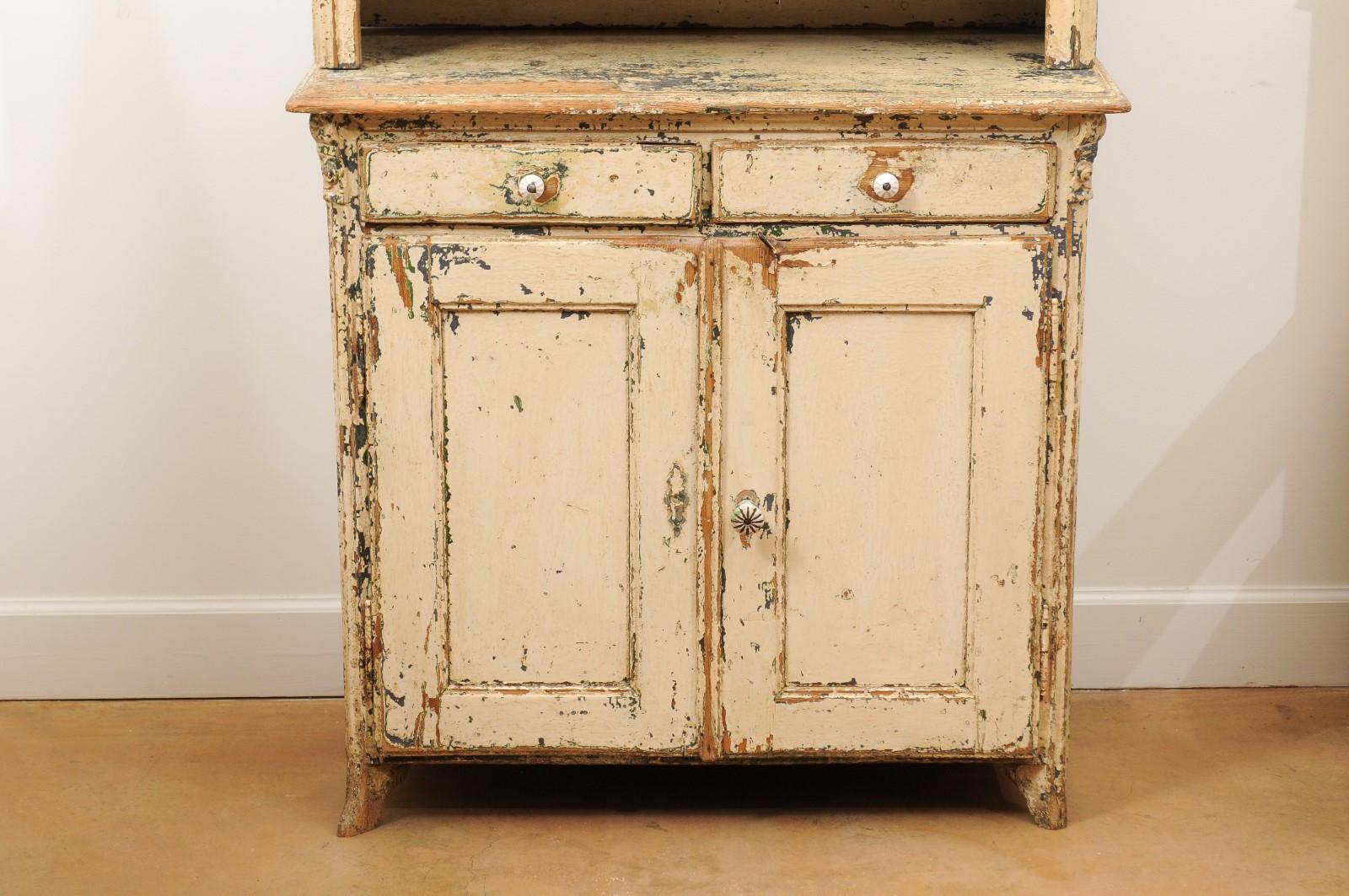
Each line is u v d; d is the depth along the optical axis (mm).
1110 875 1945
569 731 2016
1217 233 2410
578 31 2295
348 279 1897
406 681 2004
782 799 2170
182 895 1903
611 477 1951
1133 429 2479
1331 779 2209
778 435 1934
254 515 2475
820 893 1907
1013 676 2000
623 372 1922
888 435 1938
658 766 2293
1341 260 2416
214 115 2336
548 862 1986
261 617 2492
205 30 2311
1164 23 2342
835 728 2012
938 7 2299
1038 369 1911
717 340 1905
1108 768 2250
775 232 1887
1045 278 1886
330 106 1816
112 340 2404
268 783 2217
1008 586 1974
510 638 1996
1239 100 2367
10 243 2363
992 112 1826
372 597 1985
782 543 1966
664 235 1887
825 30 2307
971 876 1946
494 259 1881
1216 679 2545
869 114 1830
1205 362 2453
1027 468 1941
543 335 1911
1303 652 2533
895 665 2002
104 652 2490
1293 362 2451
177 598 2494
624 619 1989
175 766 2266
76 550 2473
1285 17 2340
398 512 1956
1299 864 1969
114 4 2299
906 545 1970
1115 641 2533
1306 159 2385
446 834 2068
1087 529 2514
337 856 2002
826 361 1918
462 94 1836
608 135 1860
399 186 1868
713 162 1862
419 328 1902
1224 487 2496
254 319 2406
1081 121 1842
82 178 2350
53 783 2207
